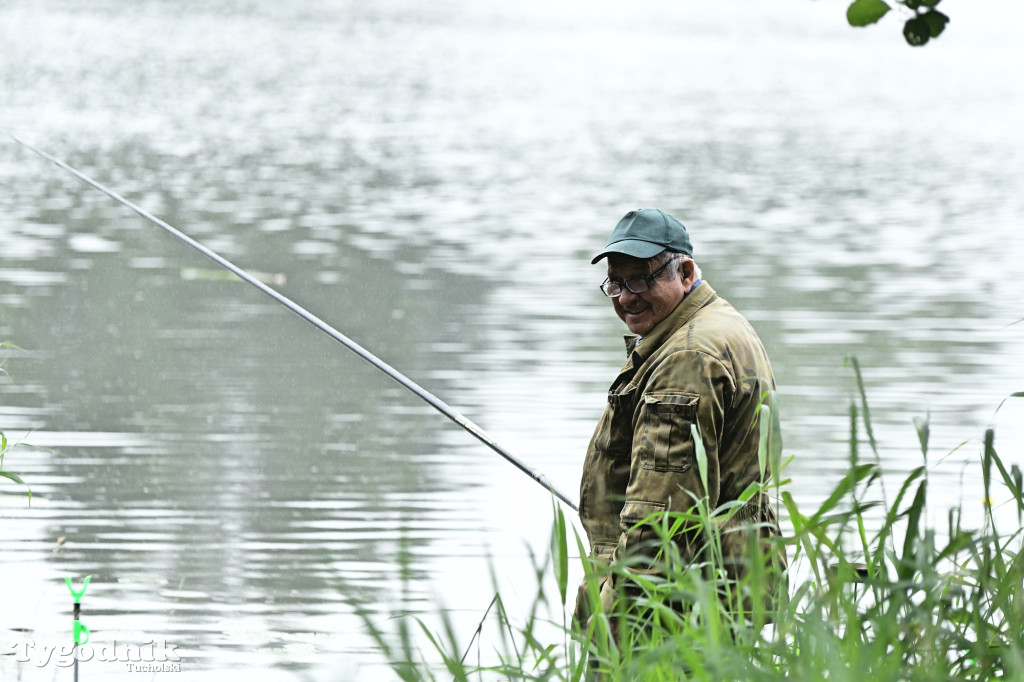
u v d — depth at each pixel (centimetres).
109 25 12606
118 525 1825
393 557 1698
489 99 8731
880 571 836
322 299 3344
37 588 1623
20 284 3356
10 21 12362
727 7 19200
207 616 1550
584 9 17775
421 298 3366
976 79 11456
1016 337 2973
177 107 7756
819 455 2159
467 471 2062
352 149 6375
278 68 10031
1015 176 6094
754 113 8544
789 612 800
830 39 15200
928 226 4659
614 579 977
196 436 2228
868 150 6962
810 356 2809
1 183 4928
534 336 2961
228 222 4416
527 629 897
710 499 1010
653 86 9894
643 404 1029
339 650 1462
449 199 5025
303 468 2069
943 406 2433
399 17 15262
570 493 1955
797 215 4850
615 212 4822
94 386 2495
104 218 4328
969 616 816
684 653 749
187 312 3152
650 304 1075
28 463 2070
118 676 1398
